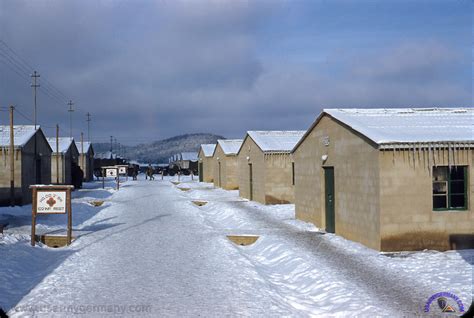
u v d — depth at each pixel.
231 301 8.72
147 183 61.81
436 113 17.06
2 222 19.48
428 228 12.77
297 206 20.84
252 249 15.48
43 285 9.94
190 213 24.45
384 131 13.81
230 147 45.12
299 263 12.05
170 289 9.60
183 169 96.38
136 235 16.95
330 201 16.88
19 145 27.19
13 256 12.66
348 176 14.91
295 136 31.05
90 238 16.31
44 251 14.46
